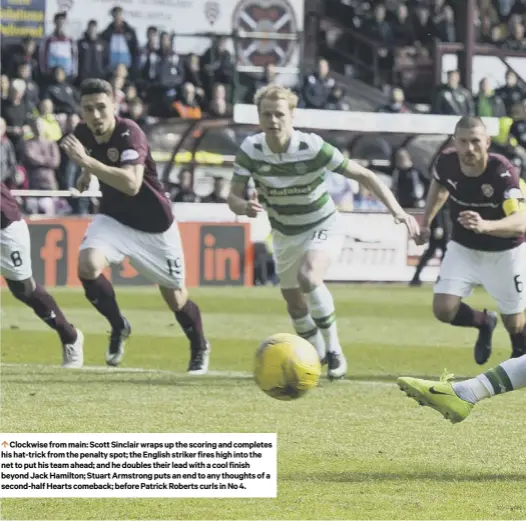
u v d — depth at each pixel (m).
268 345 11.88
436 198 16.39
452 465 10.59
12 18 39.66
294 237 16.11
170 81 40.31
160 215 16.61
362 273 36.75
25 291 16.95
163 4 42.06
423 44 46.78
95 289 16.92
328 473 10.23
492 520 8.69
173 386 15.41
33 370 17.03
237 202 15.55
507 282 16.59
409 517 8.78
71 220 33.78
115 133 15.97
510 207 15.44
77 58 39.56
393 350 20.84
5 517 8.90
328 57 47.25
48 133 35.47
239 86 42.84
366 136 35.94
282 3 43.59
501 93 43.69
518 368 10.66
